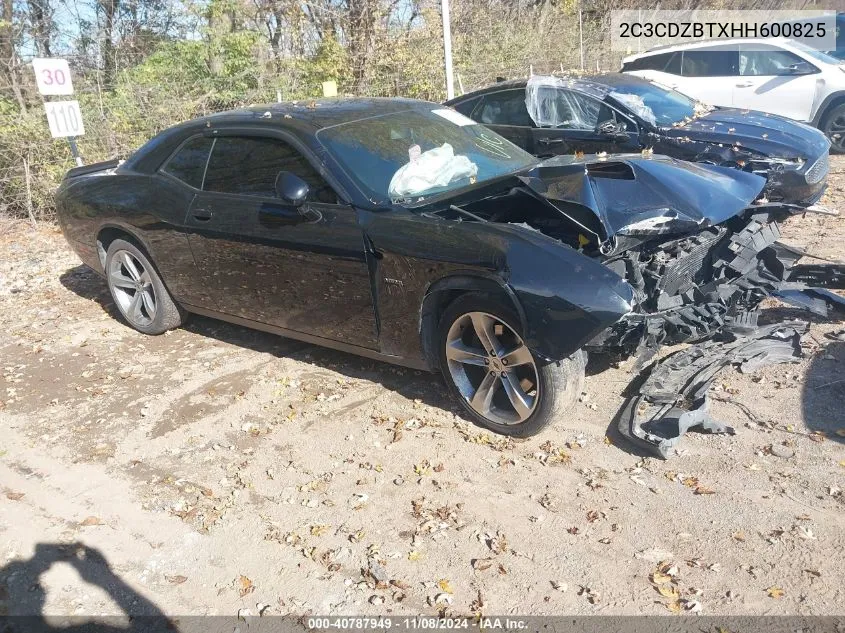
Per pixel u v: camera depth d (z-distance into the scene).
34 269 8.19
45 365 5.53
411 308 4.00
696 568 2.90
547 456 3.72
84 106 10.89
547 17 18.33
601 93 7.59
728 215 4.08
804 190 6.83
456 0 16.67
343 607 2.89
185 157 5.22
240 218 4.66
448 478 3.63
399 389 4.57
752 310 4.74
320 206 4.28
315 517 3.46
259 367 5.12
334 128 4.58
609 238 3.73
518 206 4.65
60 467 4.10
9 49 12.38
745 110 7.87
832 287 4.92
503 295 3.62
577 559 3.02
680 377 4.14
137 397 4.85
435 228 3.83
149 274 5.66
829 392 4.00
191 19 14.60
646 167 4.29
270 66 13.87
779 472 3.41
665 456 3.58
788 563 2.87
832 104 10.36
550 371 3.61
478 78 15.18
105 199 5.64
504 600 2.85
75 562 3.30
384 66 14.41
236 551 3.28
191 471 3.94
